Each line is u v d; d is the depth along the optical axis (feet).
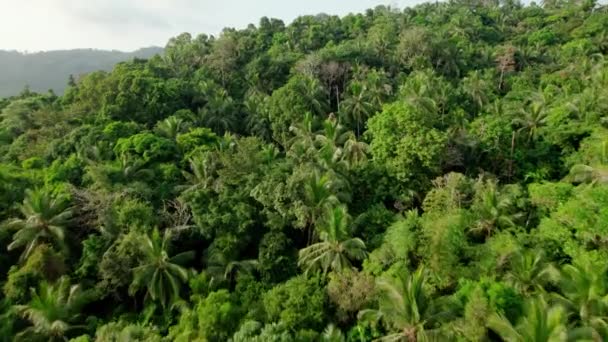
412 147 113.50
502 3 373.61
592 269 66.74
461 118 146.92
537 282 74.13
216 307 79.05
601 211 82.99
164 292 91.81
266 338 67.62
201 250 109.29
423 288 70.28
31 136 150.82
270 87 215.72
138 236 92.48
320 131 153.28
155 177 121.49
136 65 217.77
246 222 101.45
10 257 100.83
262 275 96.68
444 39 223.10
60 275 91.81
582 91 153.07
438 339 63.57
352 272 84.28
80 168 122.11
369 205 114.83
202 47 257.75
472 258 84.07
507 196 99.66
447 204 99.09
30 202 97.30
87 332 85.40
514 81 195.31
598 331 60.39
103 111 160.15
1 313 84.12
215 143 139.95
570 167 121.49
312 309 77.77
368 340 74.79
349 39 276.41
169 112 172.45
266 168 116.88
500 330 59.36
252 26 315.17
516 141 133.49
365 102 167.63
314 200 99.76
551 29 267.18
